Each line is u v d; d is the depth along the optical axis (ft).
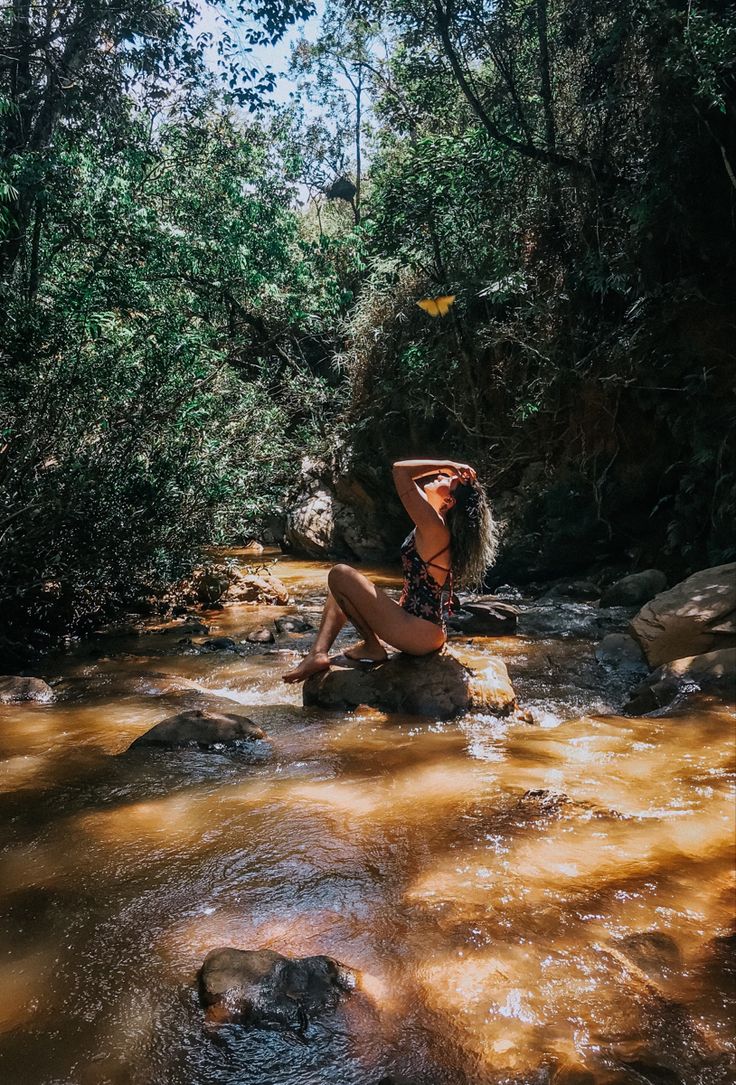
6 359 21.03
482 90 35.27
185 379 25.72
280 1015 6.27
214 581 28.32
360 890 8.24
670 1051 5.92
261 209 35.17
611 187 29.63
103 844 9.33
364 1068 5.78
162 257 28.73
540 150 30.17
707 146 25.44
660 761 11.94
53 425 20.70
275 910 7.89
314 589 32.27
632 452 29.07
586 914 7.77
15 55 28.60
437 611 15.17
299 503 42.34
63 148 26.50
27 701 15.62
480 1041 6.03
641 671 17.83
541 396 30.63
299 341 42.75
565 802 10.29
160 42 30.60
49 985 6.76
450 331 33.71
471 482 15.02
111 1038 6.08
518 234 32.99
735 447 25.75
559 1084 5.57
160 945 7.32
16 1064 5.82
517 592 29.89
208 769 11.74
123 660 19.69
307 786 11.03
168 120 34.14
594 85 29.84
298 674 15.46
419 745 12.70
